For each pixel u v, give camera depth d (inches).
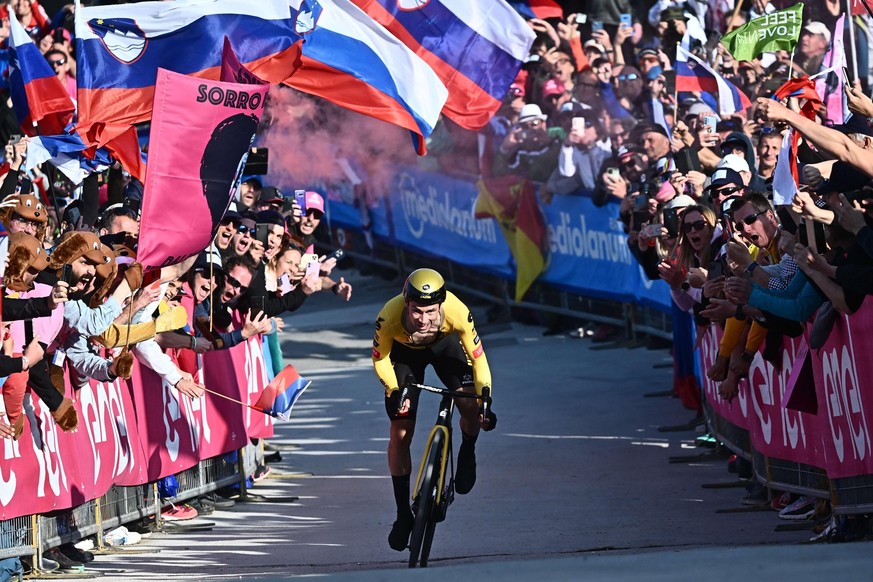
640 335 1855.3
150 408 971.3
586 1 2022.6
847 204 666.2
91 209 990.4
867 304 687.1
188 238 785.6
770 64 1471.5
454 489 831.1
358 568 759.7
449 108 1258.0
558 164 1932.8
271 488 1152.8
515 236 2047.2
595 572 501.0
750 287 791.7
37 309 703.7
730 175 1007.0
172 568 810.2
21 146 850.1
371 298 2490.2
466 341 778.8
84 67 973.8
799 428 861.2
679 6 1784.0
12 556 769.6
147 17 996.6
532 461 1208.2
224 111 784.3
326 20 1143.6
